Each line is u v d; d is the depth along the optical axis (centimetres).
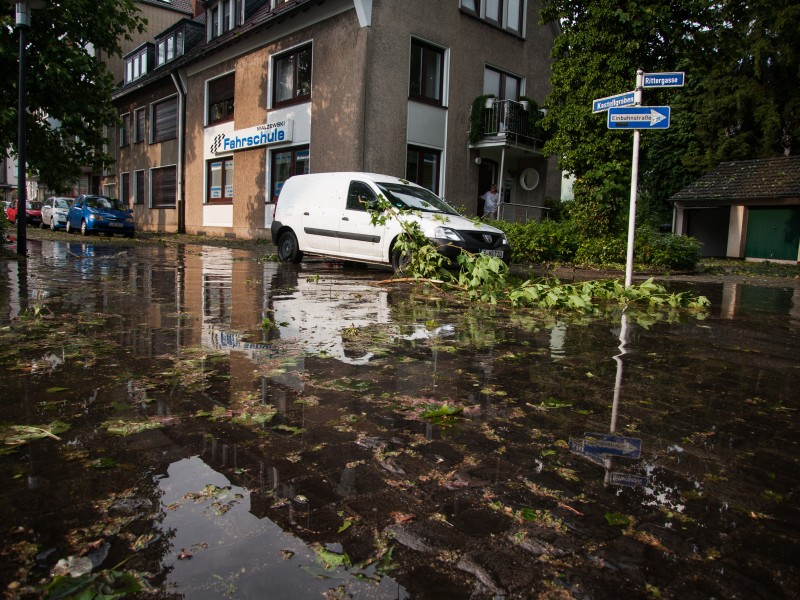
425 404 317
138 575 161
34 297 672
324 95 1833
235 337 473
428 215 983
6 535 180
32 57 1492
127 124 3169
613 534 191
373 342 468
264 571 164
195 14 3250
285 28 1966
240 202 2250
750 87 2822
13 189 5334
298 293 760
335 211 1124
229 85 2317
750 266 1994
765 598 160
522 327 569
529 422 295
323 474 228
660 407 328
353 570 166
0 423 273
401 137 1798
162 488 212
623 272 1278
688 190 2612
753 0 2708
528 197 2230
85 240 2014
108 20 1599
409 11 1777
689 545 186
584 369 409
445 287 846
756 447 273
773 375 411
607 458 254
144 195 3047
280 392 329
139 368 373
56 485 212
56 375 353
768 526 200
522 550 180
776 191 2317
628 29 1343
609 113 802
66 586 156
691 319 671
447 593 158
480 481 227
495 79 2077
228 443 255
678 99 3056
